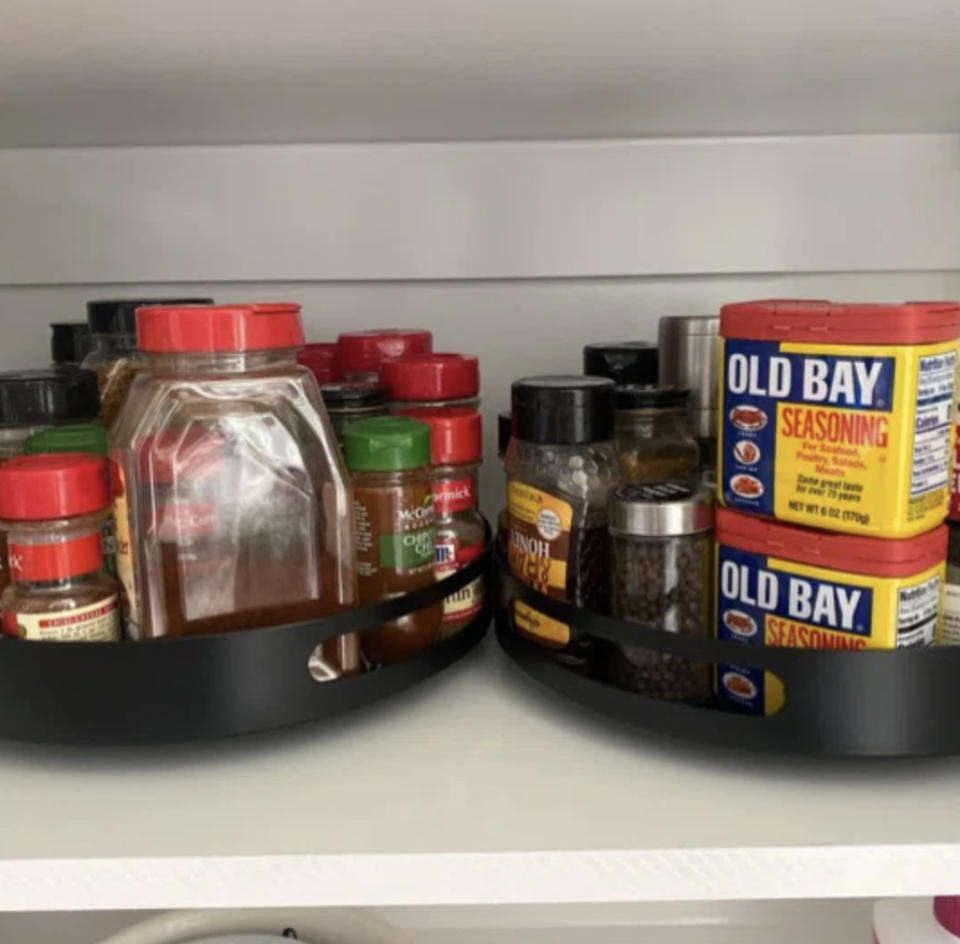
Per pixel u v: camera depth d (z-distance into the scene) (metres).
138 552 0.46
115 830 0.40
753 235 0.76
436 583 0.50
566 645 0.50
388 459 0.49
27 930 0.81
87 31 0.47
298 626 0.43
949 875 0.38
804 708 0.41
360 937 0.70
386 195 0.75
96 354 0.61
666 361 0.62
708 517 0.48
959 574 0.46
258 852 0.39
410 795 0.42
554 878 0.38
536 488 0.51
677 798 0.42
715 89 0.61
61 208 0.75
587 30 0.48
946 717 0.41
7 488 0.43
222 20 0.46
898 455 0.41
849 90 0.61
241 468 0.46
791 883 0.38
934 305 0.42
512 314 0.78
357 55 0.52
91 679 0.42
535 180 0.75
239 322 0.43
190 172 0.75
